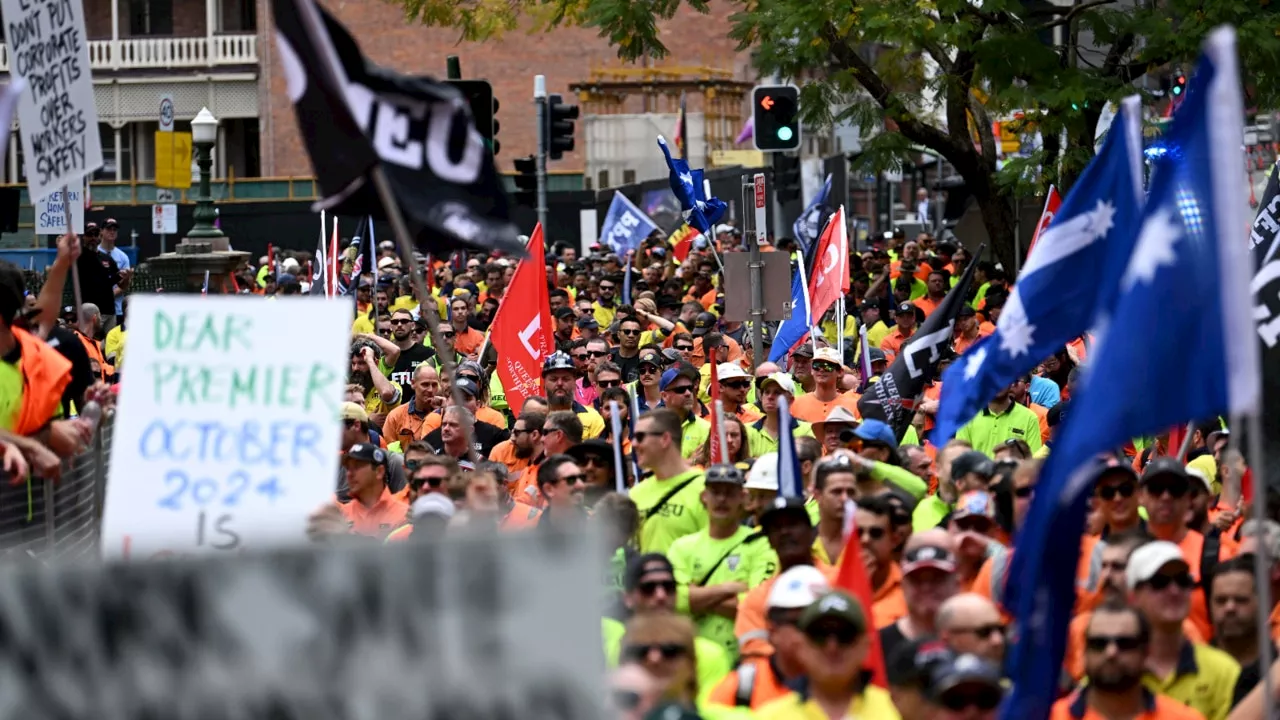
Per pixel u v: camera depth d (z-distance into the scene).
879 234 100.31
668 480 27.98
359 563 10.45
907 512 23.45
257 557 10.36
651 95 155.75
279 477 18.00
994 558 22.80
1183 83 61.03
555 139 79.88
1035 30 58.75
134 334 18.14
